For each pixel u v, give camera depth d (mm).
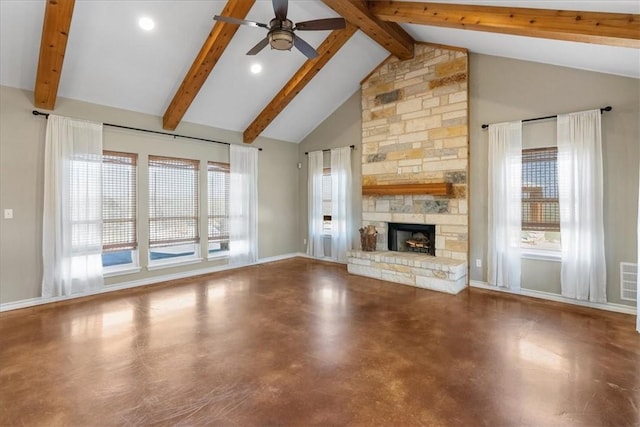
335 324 3523
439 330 3354
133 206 4996
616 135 3760
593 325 3441
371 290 4816
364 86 6105
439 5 3707
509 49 4266
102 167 4574
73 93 4309
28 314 3787
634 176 3672
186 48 4215
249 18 4215
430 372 2547
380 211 5910
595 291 3877
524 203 4504
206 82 4922
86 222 4410
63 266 4227
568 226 4043
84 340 3105
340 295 4574
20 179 3994
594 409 2094
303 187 7570
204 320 3627
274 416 2037
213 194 6035
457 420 1998
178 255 6359
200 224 5832
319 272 5984
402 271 5168
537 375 2496
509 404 2148
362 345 3020
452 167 5020
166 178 5379
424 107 5305
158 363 2684
